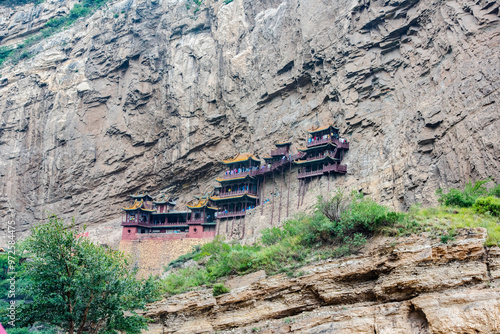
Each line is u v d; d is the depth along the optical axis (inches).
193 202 2603.3
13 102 3486.7
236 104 2610.7
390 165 1720.0
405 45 1935.3
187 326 937.5
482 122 1416.1
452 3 1756.9
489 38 1568.7
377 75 1994.3
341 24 2161.7
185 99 2819.9
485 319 566.3
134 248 2364.7
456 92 1567.4
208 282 1010.1
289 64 2388.0
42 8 4480.8
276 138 2369.6
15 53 4104.3
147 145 2945.4
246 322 838.5
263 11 2736.2
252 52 2618.1
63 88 3312.0
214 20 2967.5
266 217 2143.2
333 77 2140.7
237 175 2386.8
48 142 3211.1
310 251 876.6
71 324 835.4
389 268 707.4
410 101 1800.0
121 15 3304.6
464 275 636.7
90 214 2977.4
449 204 967.0
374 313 668.7
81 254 868.6
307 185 2064.5
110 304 854.5
